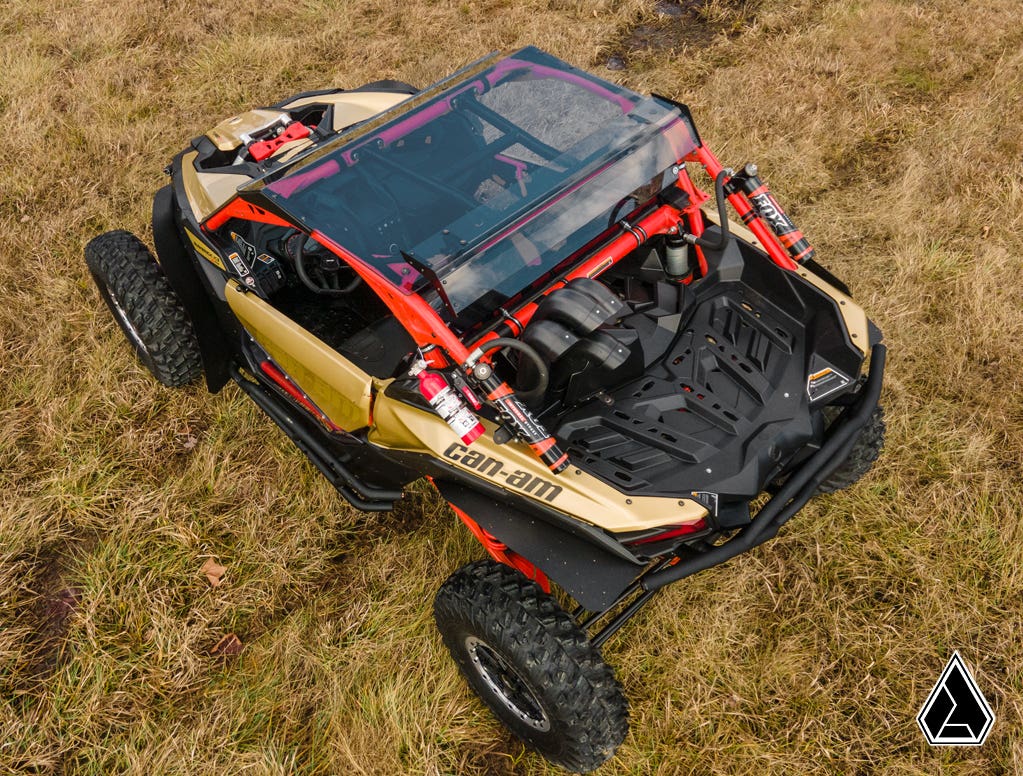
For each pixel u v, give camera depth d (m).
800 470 2.85
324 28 7.84
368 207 3.39
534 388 2.95
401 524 4.14
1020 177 5.52
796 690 3.39
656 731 3.34
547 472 2.78
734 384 3.04
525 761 3.33
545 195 3.10
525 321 3.09
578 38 7.27
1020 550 3.65
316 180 3.47
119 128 6.80
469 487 3.01
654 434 2.90
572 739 2.90
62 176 6.41
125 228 5.95
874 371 3.07
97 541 4.21
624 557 2.65
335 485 3.83
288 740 3.46
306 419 4.04
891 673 3.41
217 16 8.03
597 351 2.88
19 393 4.85
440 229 3.24
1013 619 3.48
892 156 5.88
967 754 3.16
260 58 7.50
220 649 3.77
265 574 3.98
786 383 3.03
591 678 2.81
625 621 3.06
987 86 6.28
